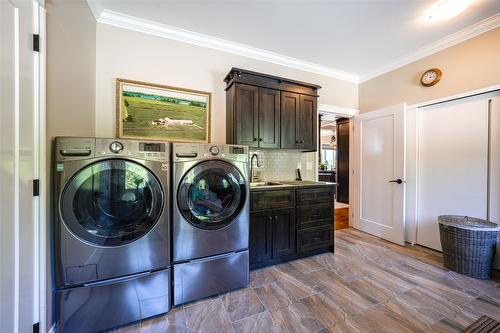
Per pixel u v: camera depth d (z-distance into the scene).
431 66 2.71
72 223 1.33
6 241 1.00
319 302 1.71
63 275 1.32
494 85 2.19
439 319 1.51
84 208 1.37
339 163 5.84
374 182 3.25
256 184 2.71
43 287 1.24
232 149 1.86
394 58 3.00
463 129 2.45
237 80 2.36
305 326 1.45
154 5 2.01
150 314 1.54
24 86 1.12
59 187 1.31
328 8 2.02
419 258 2.48
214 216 1.81
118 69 2.20
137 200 1.51
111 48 2.17
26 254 1.13
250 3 1.97
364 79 3.53
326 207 2.61
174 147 1.64
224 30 2.39
